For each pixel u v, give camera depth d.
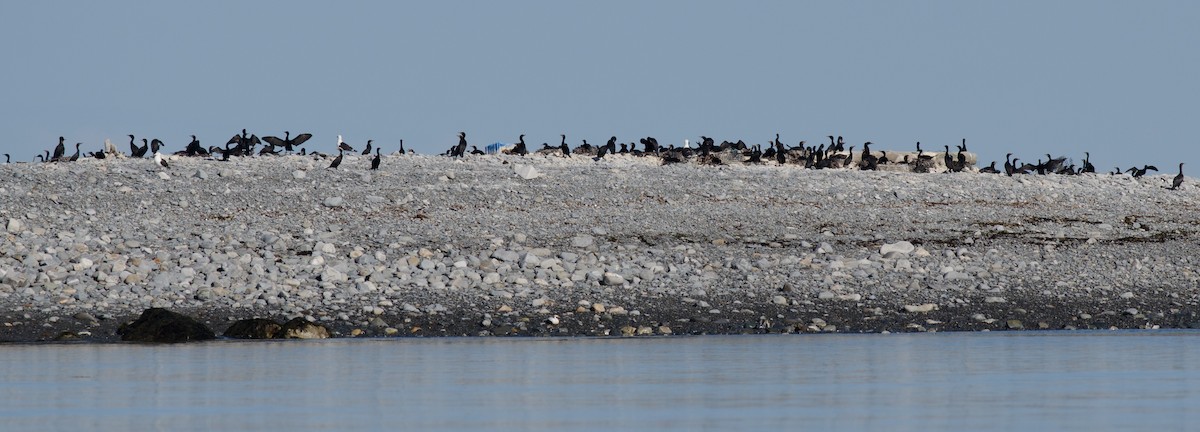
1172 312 30.62
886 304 31.16
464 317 29.16
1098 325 29.45
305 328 27.47
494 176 48.28
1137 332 28.17
